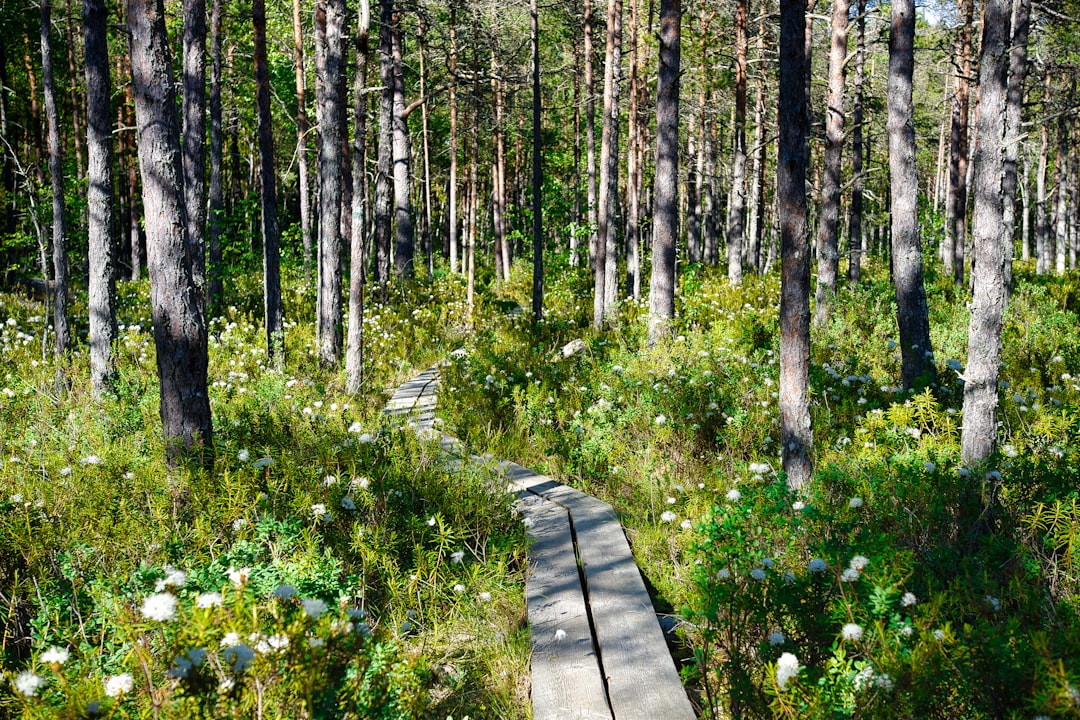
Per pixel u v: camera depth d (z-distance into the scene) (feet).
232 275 61.62
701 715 11.41
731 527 12.89
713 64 68.80
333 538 16.51
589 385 32.19
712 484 21.47
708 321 45.96
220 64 57.72
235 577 9.04
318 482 18.30
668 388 28.76
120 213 98.17
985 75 18.71
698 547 13.44
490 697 12.88
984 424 18.90
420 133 97.25
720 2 67.10
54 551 14.92
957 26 64.54
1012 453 18.03
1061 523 13.99
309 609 8.45
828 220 45.68
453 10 62.39
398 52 68.13
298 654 8.16
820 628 11.26
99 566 14.23
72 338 44.62
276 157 103.71
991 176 18.74
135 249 80.74
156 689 8.80
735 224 66.08
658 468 23.61
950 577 13.34
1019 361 32.24
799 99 18.69
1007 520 15.10
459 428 28.27
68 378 34.50
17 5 71.51
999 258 18.66
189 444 19.47
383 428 23.16
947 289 59.77
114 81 82.58
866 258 90.12
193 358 19.75
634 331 43.65
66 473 18.20
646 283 75.00
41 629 11.89
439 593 15.43
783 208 18.92
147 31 19.20
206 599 8.41
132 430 23.71
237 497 15.58
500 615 15.28
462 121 89.92
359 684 9.04
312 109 75.97
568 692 12.19
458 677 13.52
